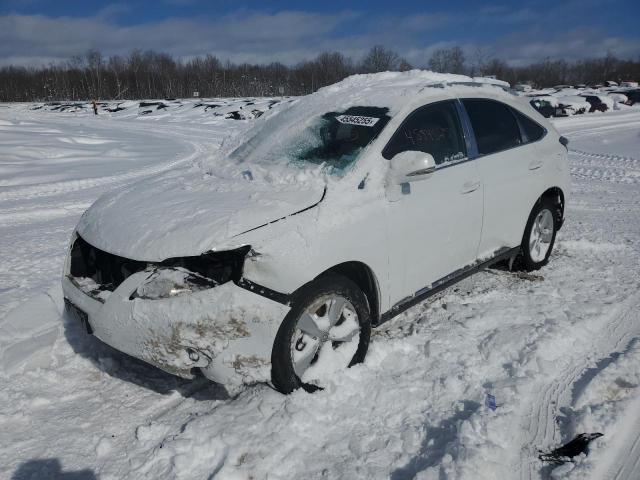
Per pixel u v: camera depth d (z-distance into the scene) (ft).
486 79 15.31
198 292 8.77
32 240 23.20
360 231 10.19
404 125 11.71
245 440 8.80
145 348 9.06
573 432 8.82
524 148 14.75
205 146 67.97
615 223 21.75
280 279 9.01
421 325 12.59
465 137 12.99
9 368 11.30
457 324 12.57
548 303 13.58
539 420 9.18
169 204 10.55
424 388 10.11
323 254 9.50
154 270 9.20
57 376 11.08
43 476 8.41
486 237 13.56
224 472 8.06
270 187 10.93
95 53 331.36
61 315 13.78
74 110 189.16
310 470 8.25
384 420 9.30
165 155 57.31
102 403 10.27
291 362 9.36
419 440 8.79
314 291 9.46
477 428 8.71
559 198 16.63
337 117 12.38
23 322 13.39
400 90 12.53
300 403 9.46
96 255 10.33
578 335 11.78
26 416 9.86
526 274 15.75
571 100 99.30
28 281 17.61
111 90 311.47
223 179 12.05
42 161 49.96
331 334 10.11
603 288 14.61
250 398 9.96
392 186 10.75
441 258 12.26
